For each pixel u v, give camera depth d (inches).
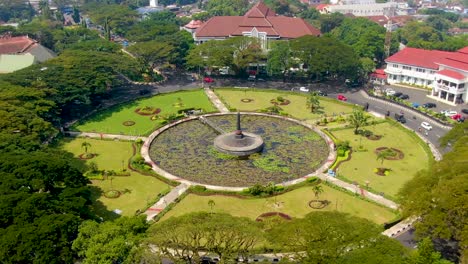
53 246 2192.4
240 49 6589.6
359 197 3373.5
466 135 3560.5
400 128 4803.2
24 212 2352.4
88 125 4901.6
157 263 2124.8
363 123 4685.0
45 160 2915.8
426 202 2576.3
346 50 6309.1
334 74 6614.2
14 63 6318.9
